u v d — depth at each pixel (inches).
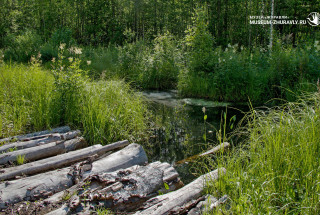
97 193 113.3
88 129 199.8
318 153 120.7
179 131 238.2
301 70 339.3
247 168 132.3
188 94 389.1
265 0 718.5
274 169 119.2
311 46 383.9
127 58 518.3
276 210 102.8
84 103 220.5
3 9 965.2
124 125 221.0
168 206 106.8
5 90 236.8
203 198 112.4
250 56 406.3
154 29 1306.6
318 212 98.9
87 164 141.3
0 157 148.3
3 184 119.3
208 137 223.5
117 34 1200.8
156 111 299.1
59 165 146.9
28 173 136.1
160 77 454.3
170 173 133.8
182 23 1201.4
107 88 246.5
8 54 661.3
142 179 125.4
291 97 311.9
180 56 478.0
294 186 116.3
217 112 300.2
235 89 358.3
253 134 153.7
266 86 349.4
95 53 614.9
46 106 215.5
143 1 1228.5
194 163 173.6
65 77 227.5
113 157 150.5
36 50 653.9
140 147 162.4
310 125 132.3
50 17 1299.2
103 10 1257.4
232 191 119.6
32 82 250.4
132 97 262.8
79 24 1350.9
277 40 461.7
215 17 968.3
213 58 398.9
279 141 127.4
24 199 114.5
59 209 104.1
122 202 113.2
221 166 132.6
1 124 185.3
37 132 187.9
